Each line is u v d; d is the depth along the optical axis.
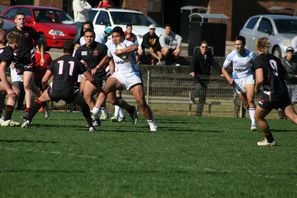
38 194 29.20
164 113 66.94
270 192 31.66
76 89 45.38
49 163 34.88
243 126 55.72
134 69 47.88
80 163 35.25
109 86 47.97
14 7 96.50
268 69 42.88
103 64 50.59
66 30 93.50
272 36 96.06
